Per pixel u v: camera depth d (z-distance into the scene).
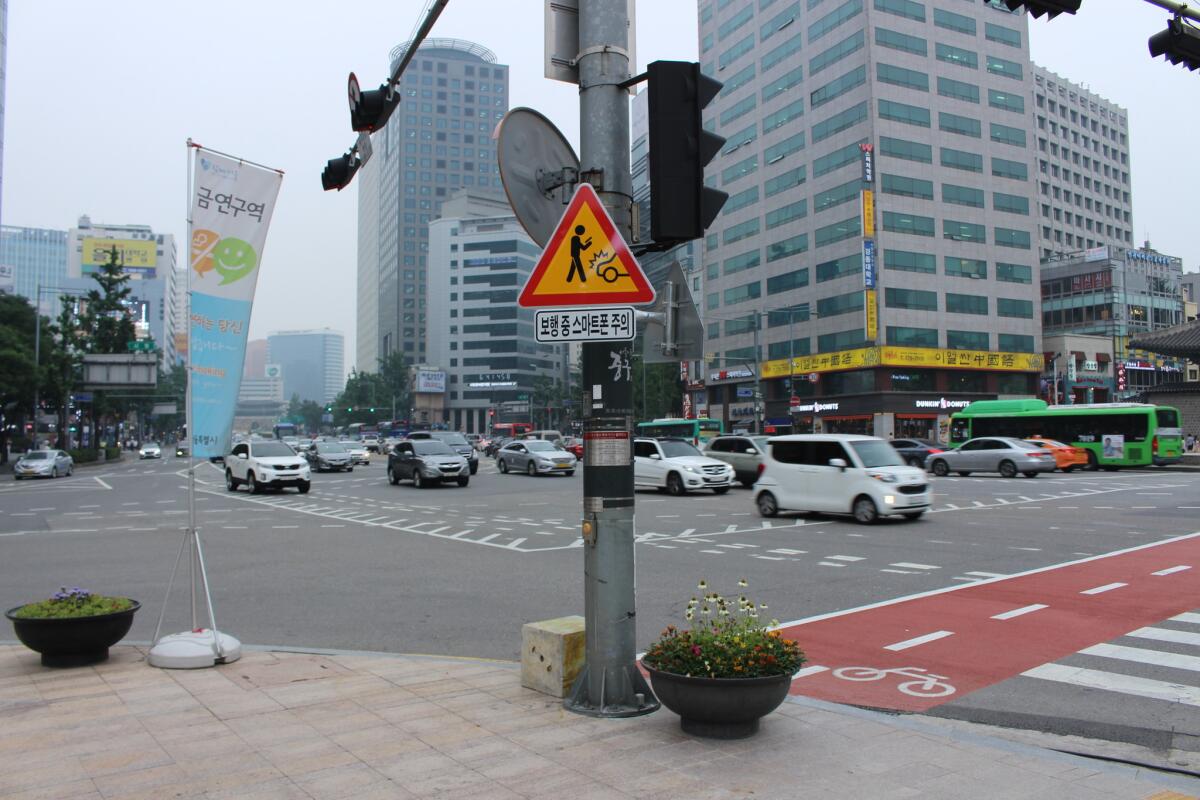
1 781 3.98
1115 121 114.75
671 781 3.94
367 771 4.08
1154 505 18.91
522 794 3.79
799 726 4.79
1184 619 7.75
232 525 17.22
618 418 5.00
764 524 16.28
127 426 120.88
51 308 118.88
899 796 3.80
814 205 62.59
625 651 5.02
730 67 72.50
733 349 71.81
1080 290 80.06
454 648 7.17
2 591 10.00
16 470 40.31
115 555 12.90
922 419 58.28
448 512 19.70
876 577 10.38
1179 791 3.91
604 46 5.16
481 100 158.12
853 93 59.12
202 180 6.70
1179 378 76.38
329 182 9.56
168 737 4.62
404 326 151.25
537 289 4.92
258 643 7.41
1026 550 12.36
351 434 121.44
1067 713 5.27
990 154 61.97
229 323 6.84
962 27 61.44
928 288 58.59
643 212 5.31
